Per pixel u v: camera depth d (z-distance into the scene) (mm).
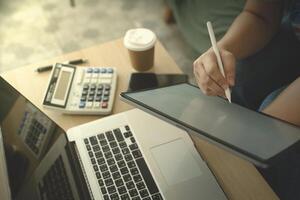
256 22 982
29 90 907
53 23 2086
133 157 742
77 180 677
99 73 908
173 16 1985
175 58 1827
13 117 764
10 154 693
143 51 881
